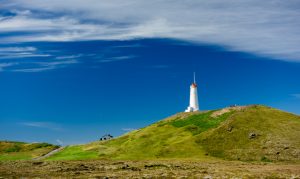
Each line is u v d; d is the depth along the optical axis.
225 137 117.19
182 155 110.00
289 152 104.75
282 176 58.72
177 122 140.75
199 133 125.06
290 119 126.00
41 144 167.25
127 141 131.50
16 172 65.44
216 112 139.62
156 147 118.75
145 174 60.22
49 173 64.06
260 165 87.06
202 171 65.88
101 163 85.38
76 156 119.94
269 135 114.81
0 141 171.00
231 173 62.44
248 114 128.88
